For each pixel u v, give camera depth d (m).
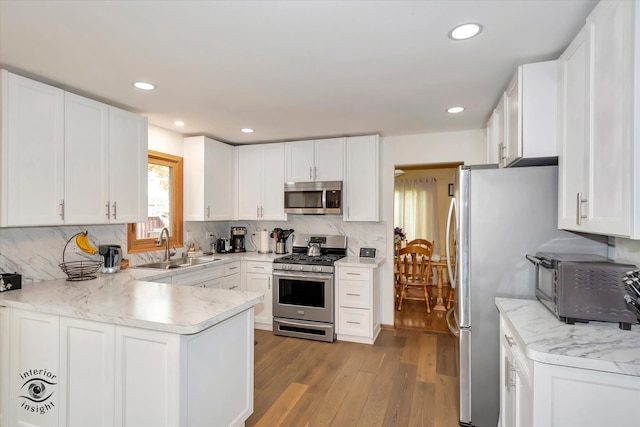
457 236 2.27
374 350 3.42
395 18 1.55
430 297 5.58
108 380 1.70
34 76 2.21
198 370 1.67
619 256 1.72
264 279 4.01
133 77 2.23
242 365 2.04
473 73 2.17
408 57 1.95
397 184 6.55
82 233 2.71
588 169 1.44
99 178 2.55
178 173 3.83
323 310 3.68
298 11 1.49
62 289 2.23
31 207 2.11
